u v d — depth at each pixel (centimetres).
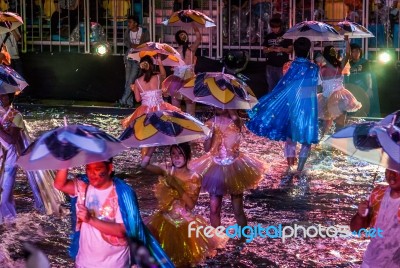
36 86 2297
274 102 1342
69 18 2314
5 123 1003
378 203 630
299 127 1323
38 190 1060
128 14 2281
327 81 1630
